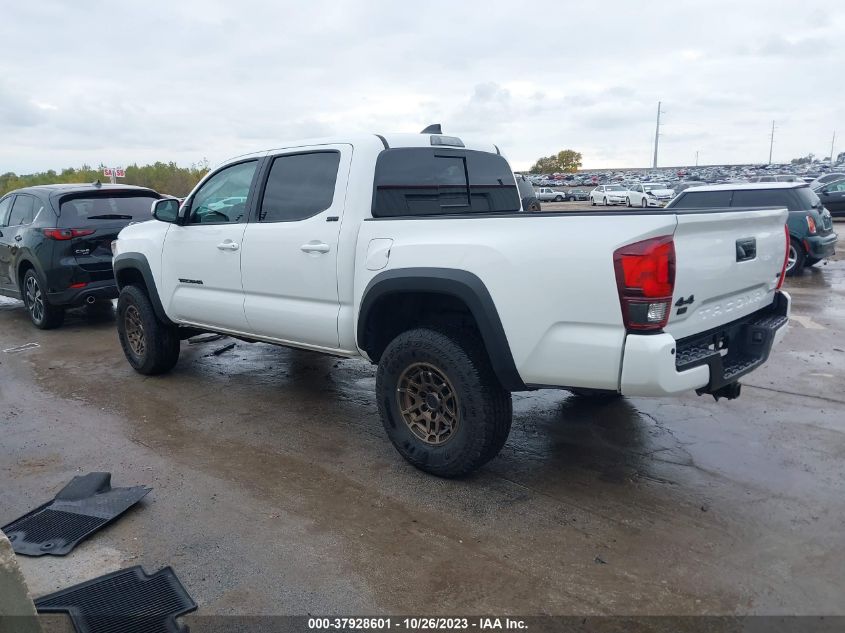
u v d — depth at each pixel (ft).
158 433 15.28
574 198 153.38
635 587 9.23
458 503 11.70
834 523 10.80
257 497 12.05
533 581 9.39
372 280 12.62
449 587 9.29
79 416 16.52
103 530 10.97
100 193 27.12
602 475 12.73
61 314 27.17
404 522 11.07
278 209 15.01
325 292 13.88
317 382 19.06
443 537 10.59
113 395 18.16
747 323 12.62
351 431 15.25
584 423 15.46
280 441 14.69
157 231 18.39
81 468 13.46
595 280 10.03
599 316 10.11
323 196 14.06
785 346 21.95
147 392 18.38
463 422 11.79
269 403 17.28
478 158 16.30
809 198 37.78
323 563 9.91
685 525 10.83
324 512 11.45
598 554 10.04
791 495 11.77
